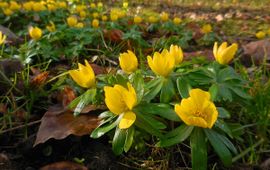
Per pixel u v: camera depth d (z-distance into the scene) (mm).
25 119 269
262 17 815
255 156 228
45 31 512
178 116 193
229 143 188
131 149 231
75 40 472
